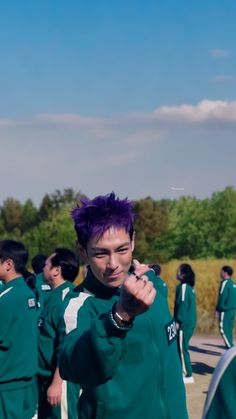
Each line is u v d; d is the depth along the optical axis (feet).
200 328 68.33
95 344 7.36
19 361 19.51
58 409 18.71
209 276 76.48
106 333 7.32
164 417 9.20
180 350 39.78
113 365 7.48
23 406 19.79
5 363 19.47
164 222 203.31
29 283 23.97
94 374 7.57
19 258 20.07
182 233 209.26
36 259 34.68
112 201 8.77
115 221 8.70
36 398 20.17
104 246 8.70
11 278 20.13
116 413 8.99
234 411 7.00
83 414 9.23
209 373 43.57
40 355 19.70
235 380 7.07
